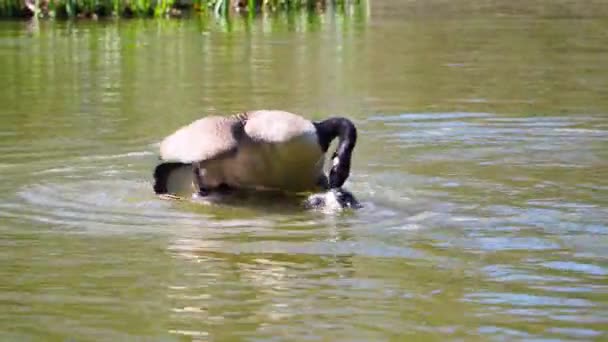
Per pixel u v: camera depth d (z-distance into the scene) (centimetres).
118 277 814
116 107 1609
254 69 2025
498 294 766
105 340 676
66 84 1827
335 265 843
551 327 697
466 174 1180
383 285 789
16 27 2789
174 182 1115
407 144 1345
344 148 1069
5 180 1157
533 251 880
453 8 3394
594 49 2345
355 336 680
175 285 790
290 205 1063
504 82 1877
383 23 2950
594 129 1436
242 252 884
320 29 2786
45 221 996
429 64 2111
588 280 799
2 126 1455
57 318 719
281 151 1067
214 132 1084
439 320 711
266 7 3438
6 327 702
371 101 1666
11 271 830
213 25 2895
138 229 969
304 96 1716
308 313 725
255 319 713
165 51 2302
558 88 1798
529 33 2664
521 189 1107
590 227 957
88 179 1166
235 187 1118
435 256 868
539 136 1389
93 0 3098
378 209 1034
